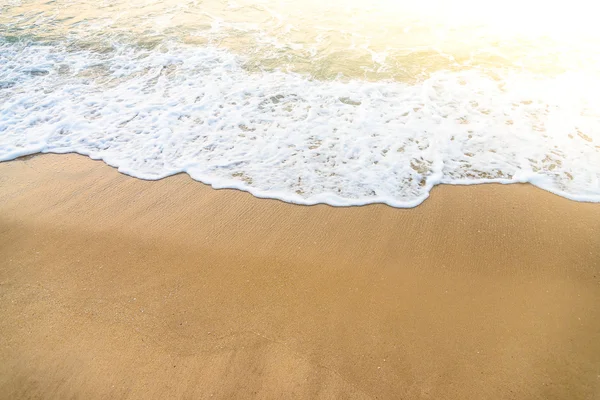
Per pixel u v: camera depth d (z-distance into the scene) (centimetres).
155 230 409
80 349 309
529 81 629
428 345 309
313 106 579
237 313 331
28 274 367
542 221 413
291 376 291
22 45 748
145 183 468
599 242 389
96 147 522
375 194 448
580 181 461
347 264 371
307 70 658
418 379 289
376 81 631
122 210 434
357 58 690
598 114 557
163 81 641
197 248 389
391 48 721
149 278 361
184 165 490
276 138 526
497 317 327
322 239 397
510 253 381
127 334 318
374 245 390
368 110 570
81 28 805
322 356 302
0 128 554
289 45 729
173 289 351
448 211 427
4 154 512
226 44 735
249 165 489
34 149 520
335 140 521
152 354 305
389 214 425
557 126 539
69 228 413
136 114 573
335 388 284
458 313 330
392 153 501
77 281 360
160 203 442
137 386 286
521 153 500
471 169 480
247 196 448
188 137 532
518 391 283
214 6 888
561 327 320
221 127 546
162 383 288
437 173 473
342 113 565
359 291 347
